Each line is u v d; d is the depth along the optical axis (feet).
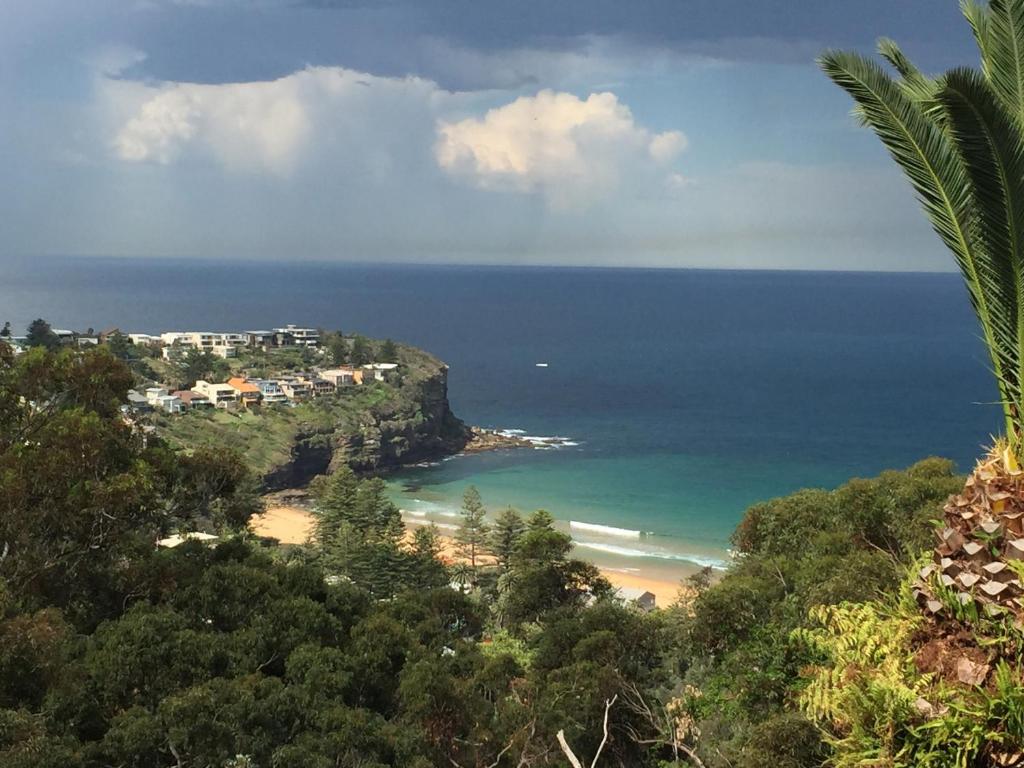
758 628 43.62
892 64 24.16
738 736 37.93
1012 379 21.45
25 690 43.70
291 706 50.98
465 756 55.52
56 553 57.11
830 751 31.42
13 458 53.88
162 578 62.69
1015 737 19.54
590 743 55.62
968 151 19.49
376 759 49.49
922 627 23.02
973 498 22.31
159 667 50.65
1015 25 21.25
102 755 42.16
